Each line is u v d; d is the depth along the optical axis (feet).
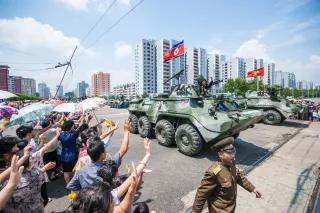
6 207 7.75
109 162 8.04
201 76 28.81
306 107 50.19
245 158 22.30
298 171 18.74
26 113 17.37
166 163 20.85
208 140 20.80
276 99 42.86
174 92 28.55
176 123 26.30
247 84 141.79
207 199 8.97
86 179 8.54
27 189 8.12
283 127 39.96
